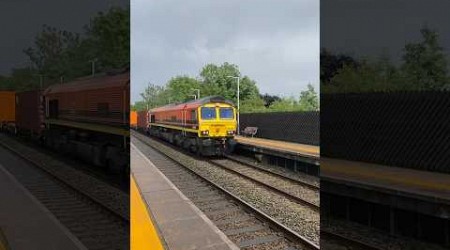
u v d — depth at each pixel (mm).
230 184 13656
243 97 60312
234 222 9023
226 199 11312
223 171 16672
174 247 6938
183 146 25781
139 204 9633
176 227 8008
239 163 19531
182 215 8867
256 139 28516
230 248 6969
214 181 14250
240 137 31031
